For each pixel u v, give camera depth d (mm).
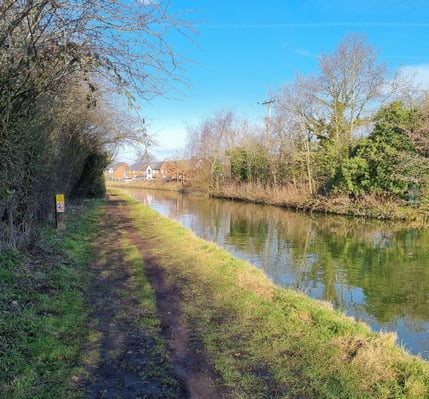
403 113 20125
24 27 4406
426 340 5703
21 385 2988
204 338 4176
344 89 26125
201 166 43406
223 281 6402
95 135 16281
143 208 21391
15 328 3900
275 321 4645
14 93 4965
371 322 6426
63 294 5223
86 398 2975
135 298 5445
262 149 33781
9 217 6645
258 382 3312
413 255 11727
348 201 22156
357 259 11164
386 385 3271
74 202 19641
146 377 3346
